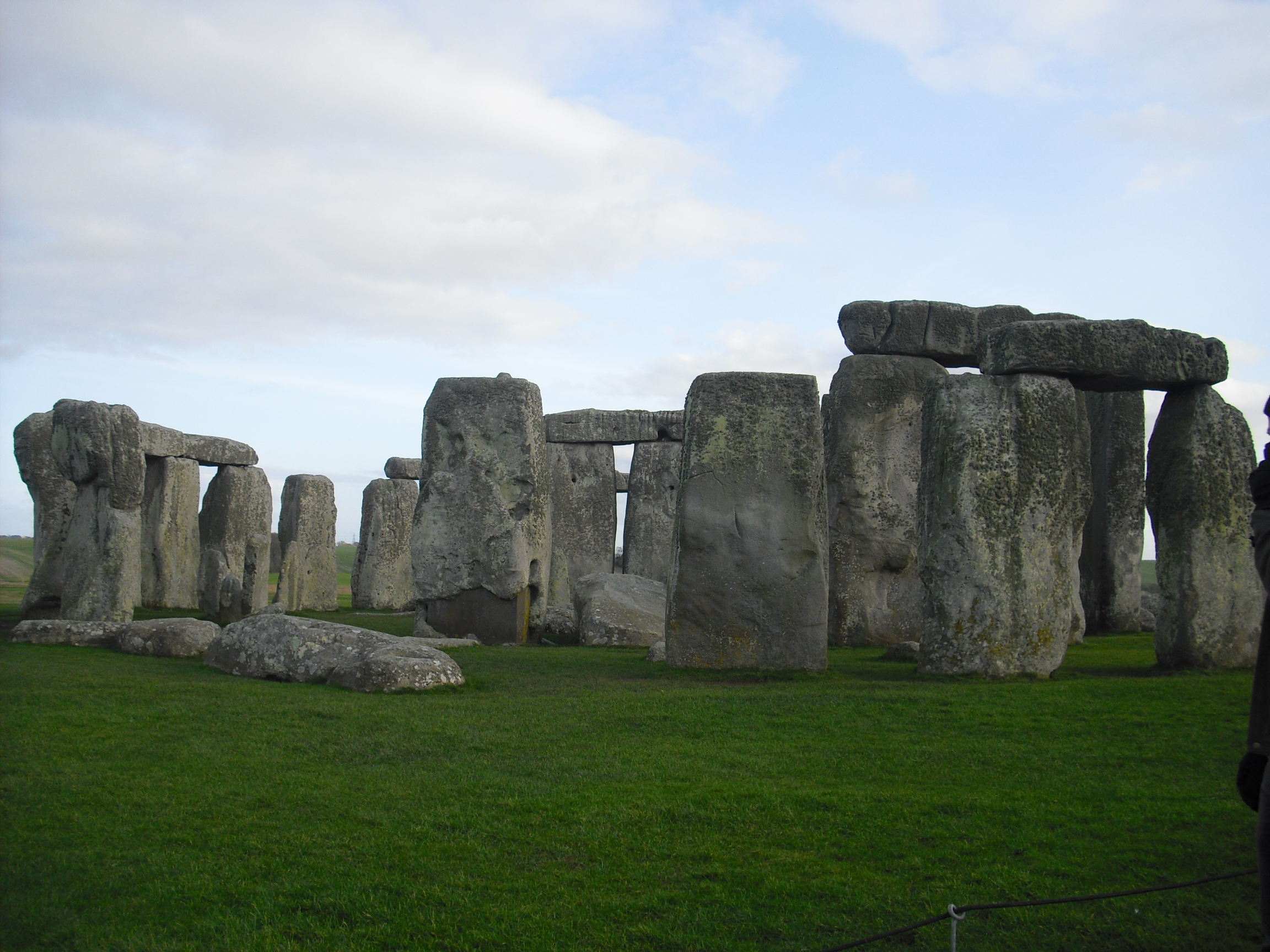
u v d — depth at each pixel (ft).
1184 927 15.71
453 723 27.37
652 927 15.56
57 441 50.03
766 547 38.01
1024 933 15.53
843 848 18.67
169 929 15.20
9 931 15.05
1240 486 38.99
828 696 31.42
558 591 81.10
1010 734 26.71
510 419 53.88
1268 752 12.85
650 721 28.14
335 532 81.82
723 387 38.78
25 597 53.42
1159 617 39.91
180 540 74.54
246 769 22.82
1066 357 36.24
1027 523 35.60
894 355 54.39
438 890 16.67
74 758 23.41
